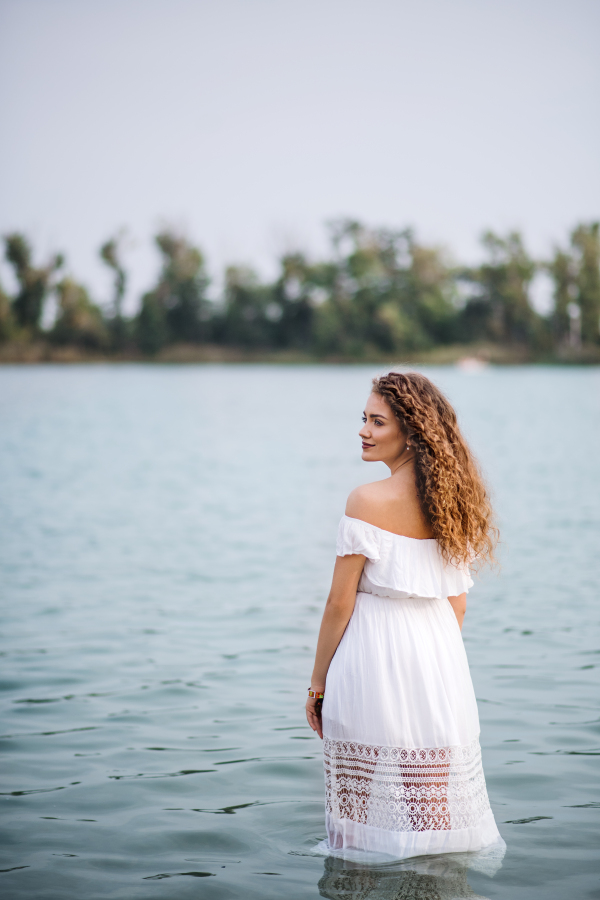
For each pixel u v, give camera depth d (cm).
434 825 261
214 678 480
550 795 332
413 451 274
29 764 365
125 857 285
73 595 672
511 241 9088
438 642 268
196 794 336
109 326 8944
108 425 2664
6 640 552
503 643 541
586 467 1570
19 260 8581
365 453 282
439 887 255
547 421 2791
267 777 352
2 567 774
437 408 280
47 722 415
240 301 8931
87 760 370
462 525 271
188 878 270
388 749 260
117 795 336
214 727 409
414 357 8875
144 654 523
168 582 716
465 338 9194
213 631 574
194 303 8912
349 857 264
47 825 310
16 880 270
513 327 9219
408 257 9262
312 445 2048
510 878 262
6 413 3162
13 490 1309
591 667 493
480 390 4997
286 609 630
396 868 259
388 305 8850
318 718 278
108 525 1006
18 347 8694
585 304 9112
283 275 8881
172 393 4584
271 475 1491
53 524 1011
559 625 581
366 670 262
